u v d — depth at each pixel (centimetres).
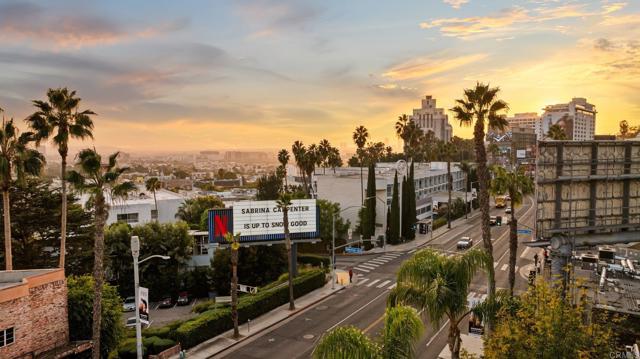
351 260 6412
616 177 2477
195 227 7006
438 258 2050
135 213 6919
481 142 2883
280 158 11119
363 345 1548
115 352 3095
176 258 5325
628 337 2394
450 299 1950
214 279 5375
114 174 2592
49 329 2592
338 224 7144
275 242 5072
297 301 4466
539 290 1722
